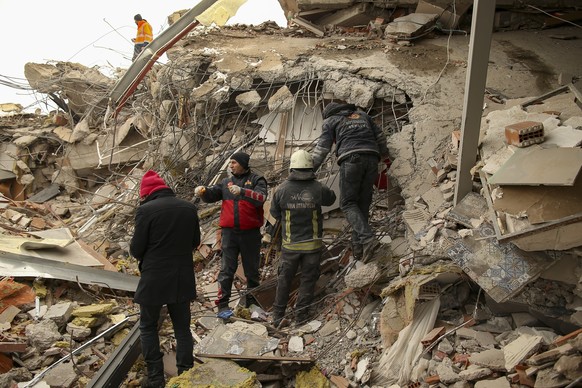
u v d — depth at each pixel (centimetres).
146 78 1010
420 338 505
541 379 415
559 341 432
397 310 537
